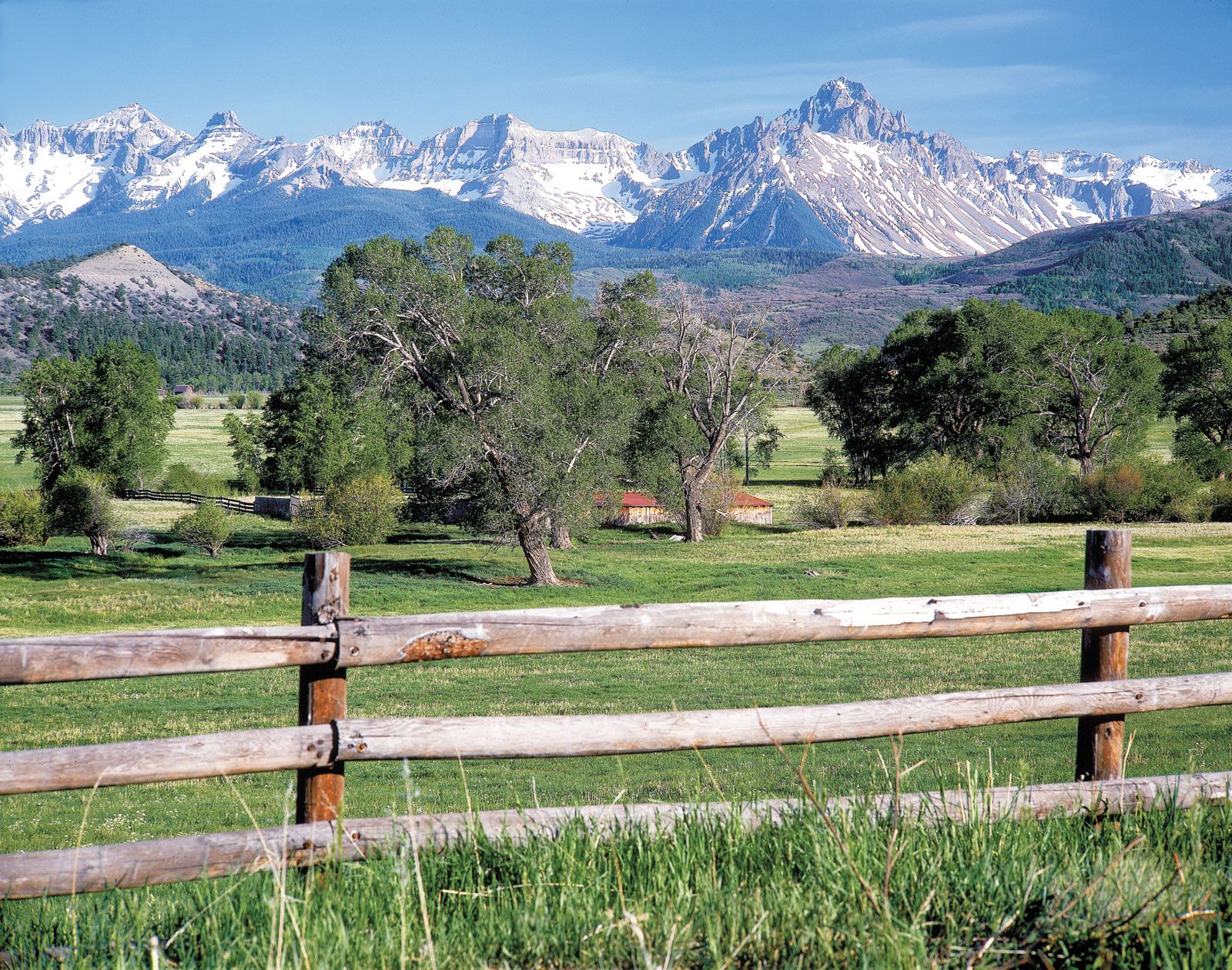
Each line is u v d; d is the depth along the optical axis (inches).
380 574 2050.9
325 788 135.6
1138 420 3361.2
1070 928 104.4
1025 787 153.0
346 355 1683.1
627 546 2581.2
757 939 103.4
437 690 1027.3
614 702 938.1
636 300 2089.1
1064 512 3120.1
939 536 2696.9
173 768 126.9
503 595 1813.5
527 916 110.9
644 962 100.8
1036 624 162.2
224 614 1716.3
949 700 154.8
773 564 2244.1
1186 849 127.6
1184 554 2258.9
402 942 99.3
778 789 314.5
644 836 132.6
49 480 3447.3
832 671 1118.4
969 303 3570.4
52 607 1752.0
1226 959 94.1
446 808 351.9
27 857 120.0
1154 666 1041.5
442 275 1711.4
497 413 1637.6
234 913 115.0
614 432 1750.7
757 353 2524.6
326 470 3444.9
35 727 879.7
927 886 114.7
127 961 103.3
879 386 3848.4
